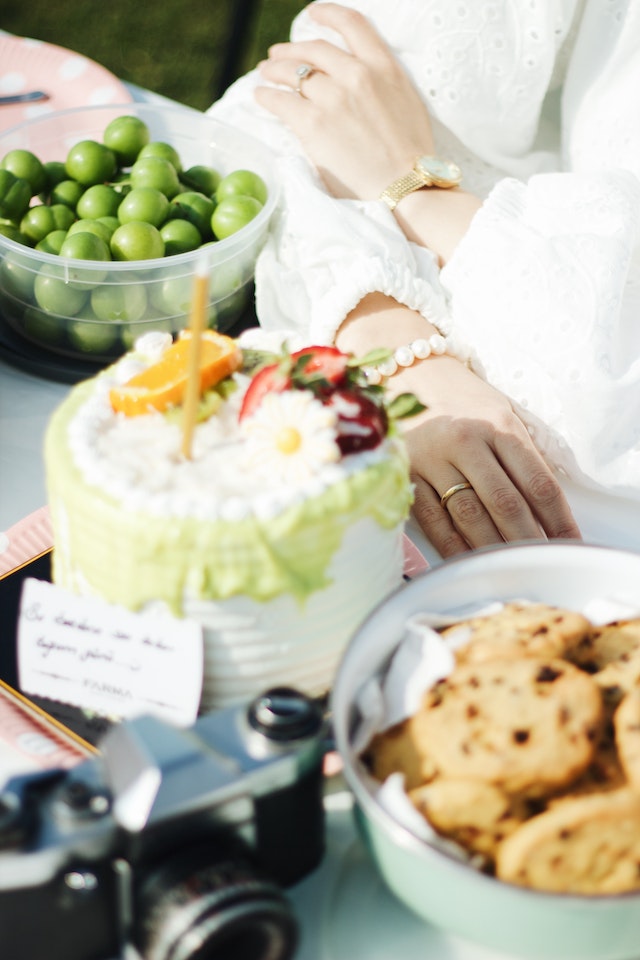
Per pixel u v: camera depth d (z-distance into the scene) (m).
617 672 0.63
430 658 0.63
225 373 0.77
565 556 0.70
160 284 1.07
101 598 0.70
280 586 0.66
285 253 1.20
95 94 1.52
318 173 1.30
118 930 0.56
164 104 1.61
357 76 1.33
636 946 0.54
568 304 1.01
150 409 0.73
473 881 0.51
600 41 1.27
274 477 0.68
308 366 0.73
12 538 0.90
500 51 1.30
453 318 1.10
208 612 0.67
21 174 1.18
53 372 1.12
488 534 0.94
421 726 0.60
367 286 1.09
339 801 0.69
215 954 0.55
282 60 1.40
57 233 1.12
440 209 1.26
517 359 1.03
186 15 3.49
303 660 0.70
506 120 1.35
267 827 0.58
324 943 0.60
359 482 0.68
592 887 0.53
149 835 0.53
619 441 1.02
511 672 0.60
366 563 0.70
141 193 1.13
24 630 0.74
